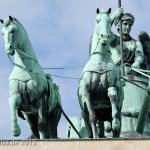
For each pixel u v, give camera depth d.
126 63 69.00
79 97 63.84
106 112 64.06
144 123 67.12
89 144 60.91
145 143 60.72
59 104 65.62
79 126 70.50
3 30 63.47
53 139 61.09
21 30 63.97
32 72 63.97
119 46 72.81
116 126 62.09
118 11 62.78
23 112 64.88
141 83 72.00
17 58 64.25
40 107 63.91
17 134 62.00
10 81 63.62
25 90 63.44
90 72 62.81
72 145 60.94
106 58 63.34
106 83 62.62
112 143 60.88
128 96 71.81
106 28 62.06
